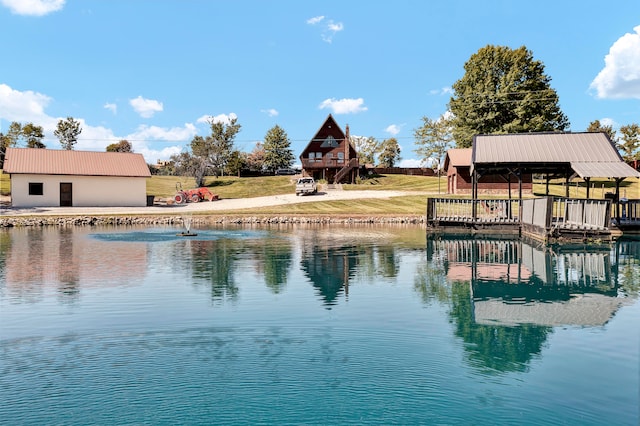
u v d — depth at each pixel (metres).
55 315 9.87
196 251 19.92
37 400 6.05
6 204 45.44
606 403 5.89
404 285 13.03
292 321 9.40
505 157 27.25
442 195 49.09
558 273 15.11
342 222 37.22
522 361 7.24
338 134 68.75
